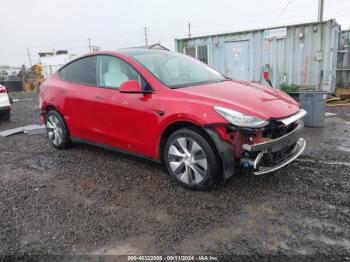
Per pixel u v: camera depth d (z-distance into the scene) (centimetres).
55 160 475
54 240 264
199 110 316
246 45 1077
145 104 361
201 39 1164
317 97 611
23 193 360
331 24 920
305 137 552
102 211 310
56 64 2839
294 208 297
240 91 362
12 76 2239
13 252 251
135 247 250
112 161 456
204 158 325
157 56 427
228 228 270
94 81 442
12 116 952
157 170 411
